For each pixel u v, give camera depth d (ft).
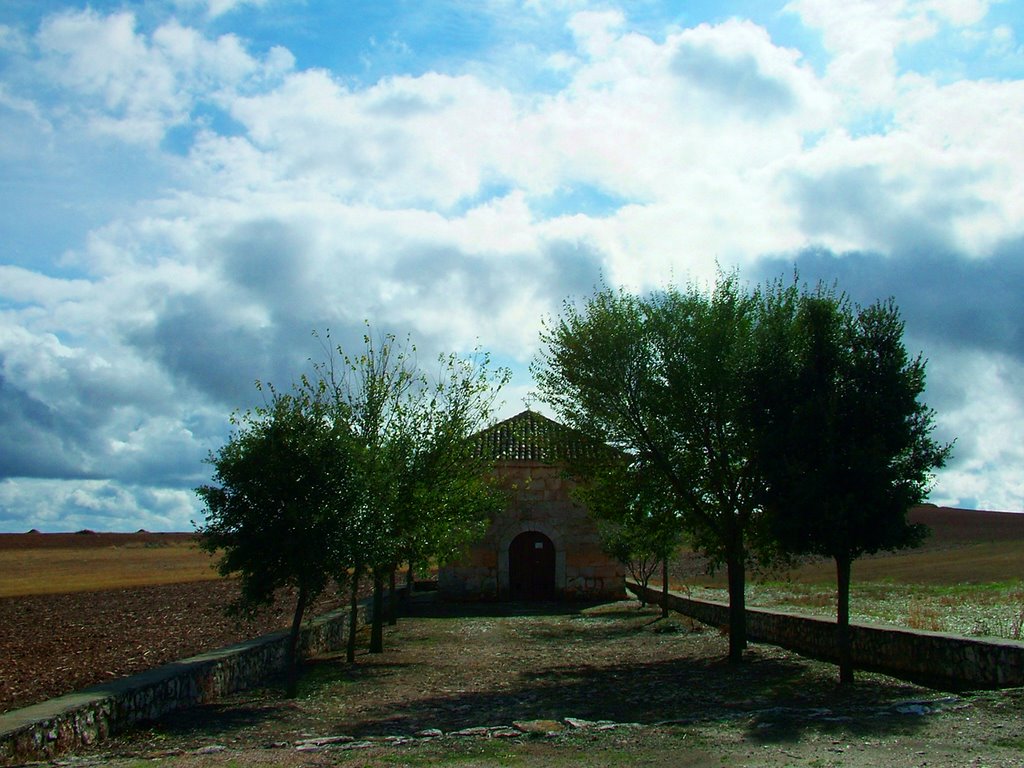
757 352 53.98
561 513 134.41
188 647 66.59
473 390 81.05
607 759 32.76
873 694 46.78
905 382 50.03
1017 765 29.48
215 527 53.21
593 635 89.86
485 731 38.93
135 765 32.32
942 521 301.43
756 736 35.60
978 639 46.11
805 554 52.34
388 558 66.54
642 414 69.15
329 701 52.03
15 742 33.35
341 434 55.77
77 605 113.70
